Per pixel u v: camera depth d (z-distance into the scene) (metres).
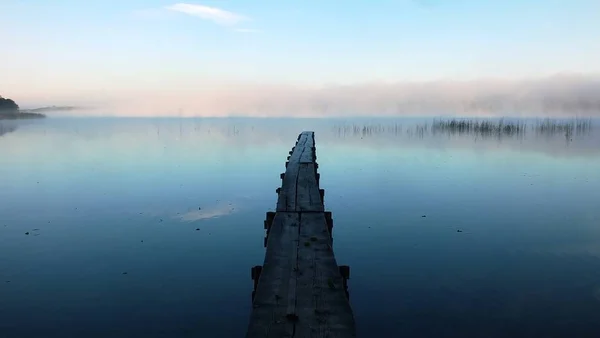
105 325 6.13
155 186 15.74
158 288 7.32
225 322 6.26
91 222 11.19
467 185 15.42
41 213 12.13
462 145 28.67
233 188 15.39
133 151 26.44
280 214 6.55
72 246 9.38
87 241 9.70
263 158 23.05
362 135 38.16
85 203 13.25
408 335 5.93
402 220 11.16
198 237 9.95
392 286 7.38
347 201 13.27
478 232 10.16
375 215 11.66
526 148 26.41
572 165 19.47
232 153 25.23
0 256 8.77
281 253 4.89
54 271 8.04
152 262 8.48
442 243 9.39
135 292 7.18
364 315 6.47
